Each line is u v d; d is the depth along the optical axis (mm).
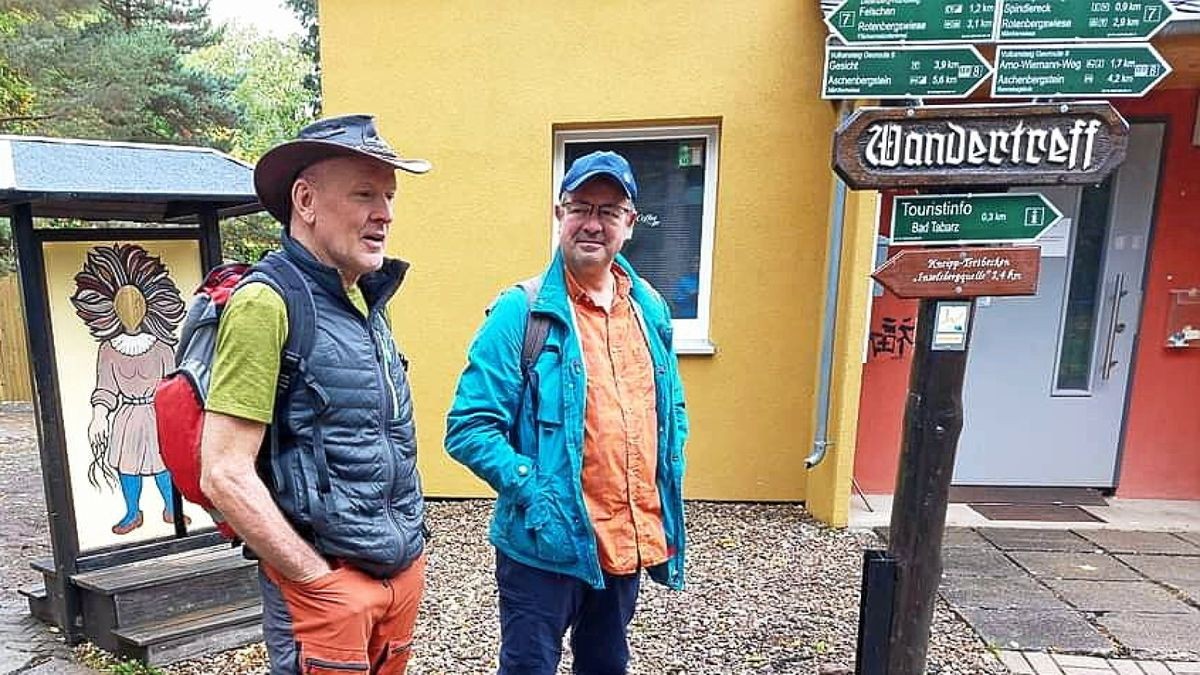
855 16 1953
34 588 3080
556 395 1775
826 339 3807
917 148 1930
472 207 4160
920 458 2072
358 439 1519
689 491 4223
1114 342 4117
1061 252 4062
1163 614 2875
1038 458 4258
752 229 3975
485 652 2639
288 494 1461
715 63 3879
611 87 3973
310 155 1467
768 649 2656
